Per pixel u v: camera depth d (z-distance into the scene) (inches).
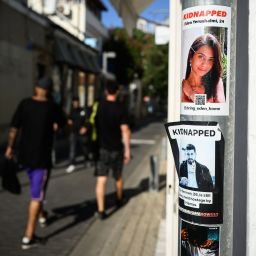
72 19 1296.8
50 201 323.6
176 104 111.2
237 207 91.3
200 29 83.4
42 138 217.3
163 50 973.8
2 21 693.9
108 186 385.7
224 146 83.9
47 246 224.2
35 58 860.6
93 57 1475.1
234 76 84.9
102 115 269.7
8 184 227.0
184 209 86.5
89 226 261.4
